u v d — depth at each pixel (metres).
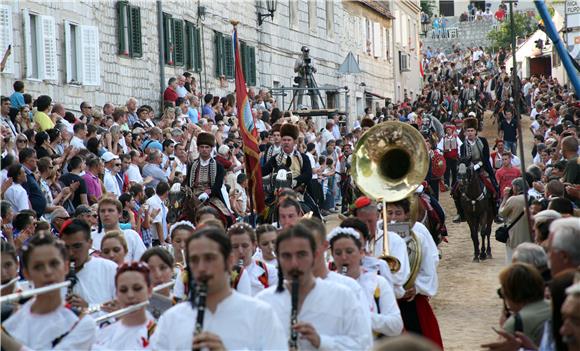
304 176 17.16
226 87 38.28
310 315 8.11
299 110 37.72
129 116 25.59
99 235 13.39
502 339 8.92
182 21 34.19
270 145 18.72
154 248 10.59
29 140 19.39
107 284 10.52
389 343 4.77
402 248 11.67
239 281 9.72
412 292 12.09
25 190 16.58
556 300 7.69
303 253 7.98
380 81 64.25
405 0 73.62
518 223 17.98
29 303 8.48
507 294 8.58
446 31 109.94
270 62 43.62
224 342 7.27
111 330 9.09
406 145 12.79
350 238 9.74
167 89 30.45
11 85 23.59
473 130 24.92
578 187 16.38
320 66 50.97
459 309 18.34
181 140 25.03
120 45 29.89
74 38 27.09
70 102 26.67
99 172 18.89
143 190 19.30
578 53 45.91
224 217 17.11
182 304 7.52
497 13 97.44
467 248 25.81
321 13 51.53
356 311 8.15
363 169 12.91
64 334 8.34
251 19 41.50
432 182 31.67
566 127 31.78
